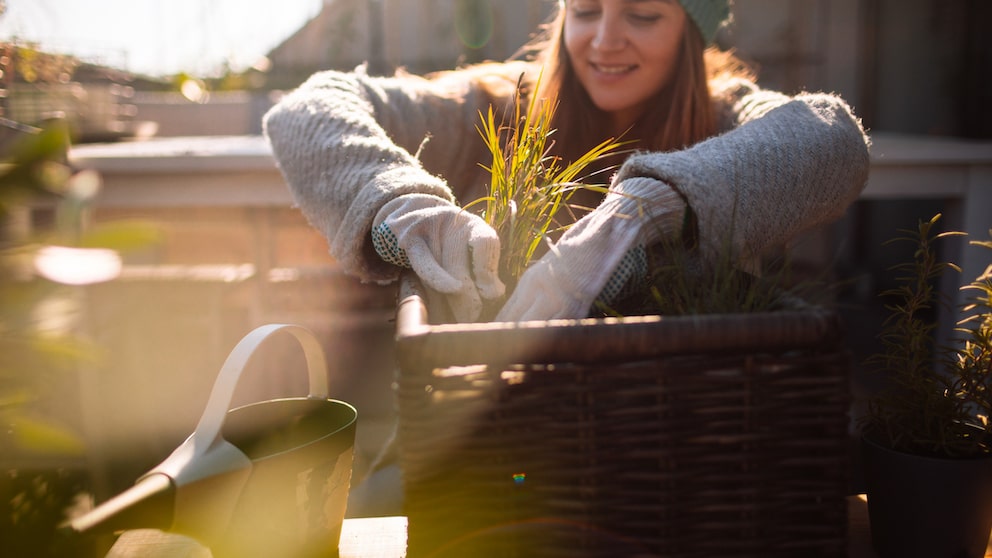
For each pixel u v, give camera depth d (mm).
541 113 893
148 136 2781
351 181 897
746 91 1321
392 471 1099
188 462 511
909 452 656
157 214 3006
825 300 591
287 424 677
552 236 949
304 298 2420
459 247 748
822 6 4523
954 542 626
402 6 4480
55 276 302
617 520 530
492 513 531
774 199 761
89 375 1609
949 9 3893
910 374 664
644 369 508
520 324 508
